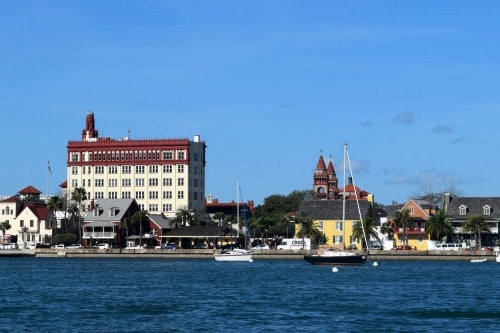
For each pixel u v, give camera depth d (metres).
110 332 120.94
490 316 138.12
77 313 141.62
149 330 122.38
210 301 160.25
